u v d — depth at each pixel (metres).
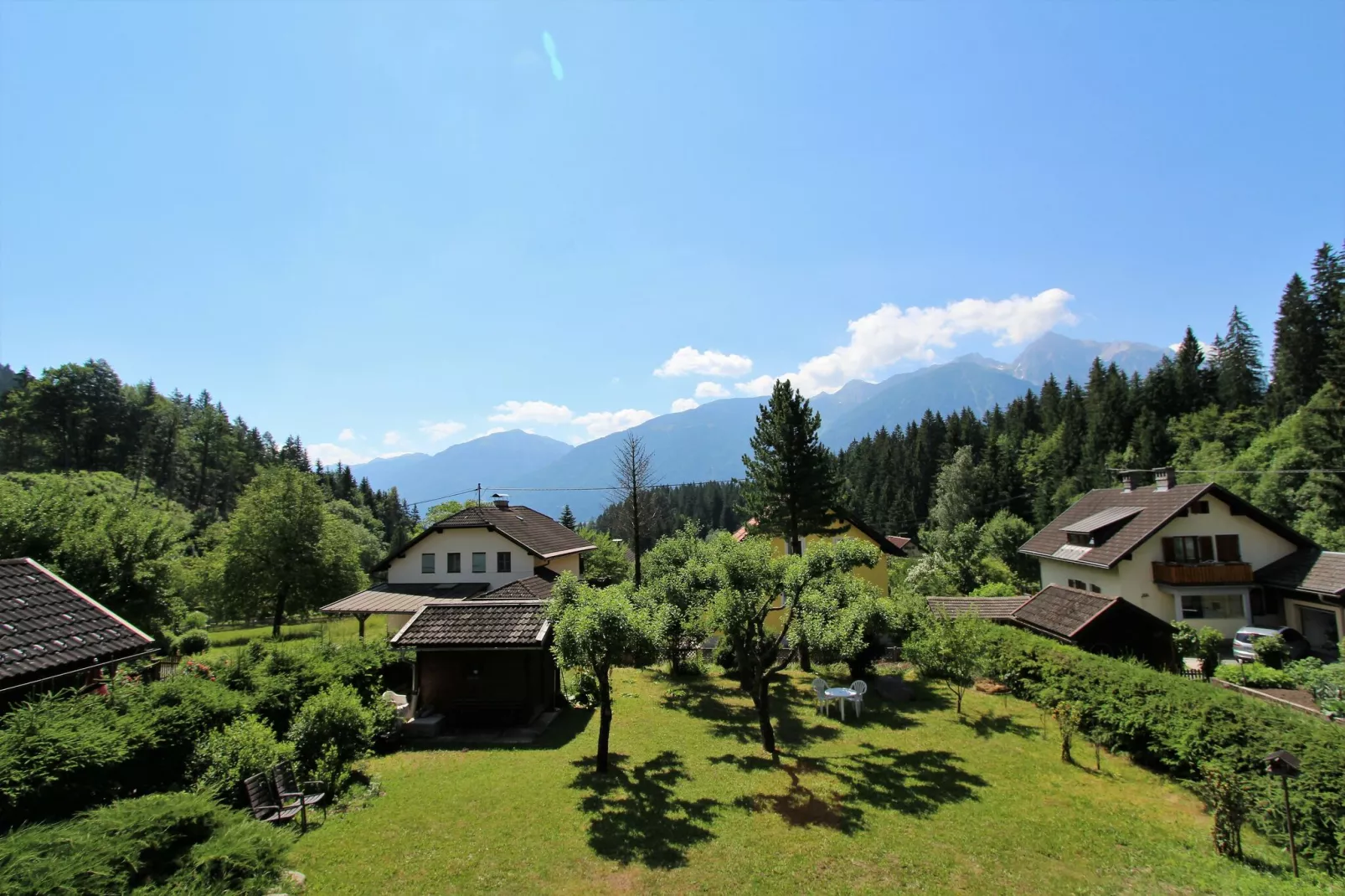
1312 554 28.81
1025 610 25.05
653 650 13.83
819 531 28.25
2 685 9.88
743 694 21.02
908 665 24.97
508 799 11.48
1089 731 15.46
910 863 9.12
